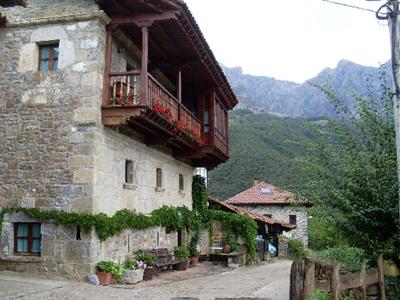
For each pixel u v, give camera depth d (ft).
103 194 35.81
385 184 26.63
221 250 61.16
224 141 60.44
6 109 37.04
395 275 27.71
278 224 82.17
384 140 27.71
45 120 36.06
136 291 31.48
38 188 35.35
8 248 35.22
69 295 28.17
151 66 46.78
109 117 35.73
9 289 28.63
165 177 50.26
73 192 34.53
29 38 37.47
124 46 41.37
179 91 46.11
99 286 32.19
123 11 36.65
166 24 37.68
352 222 27.63
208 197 72.08
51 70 36.81
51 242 34.17
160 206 48.32
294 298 20.51
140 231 41.60
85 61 35.86
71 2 37.01
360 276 23.34
